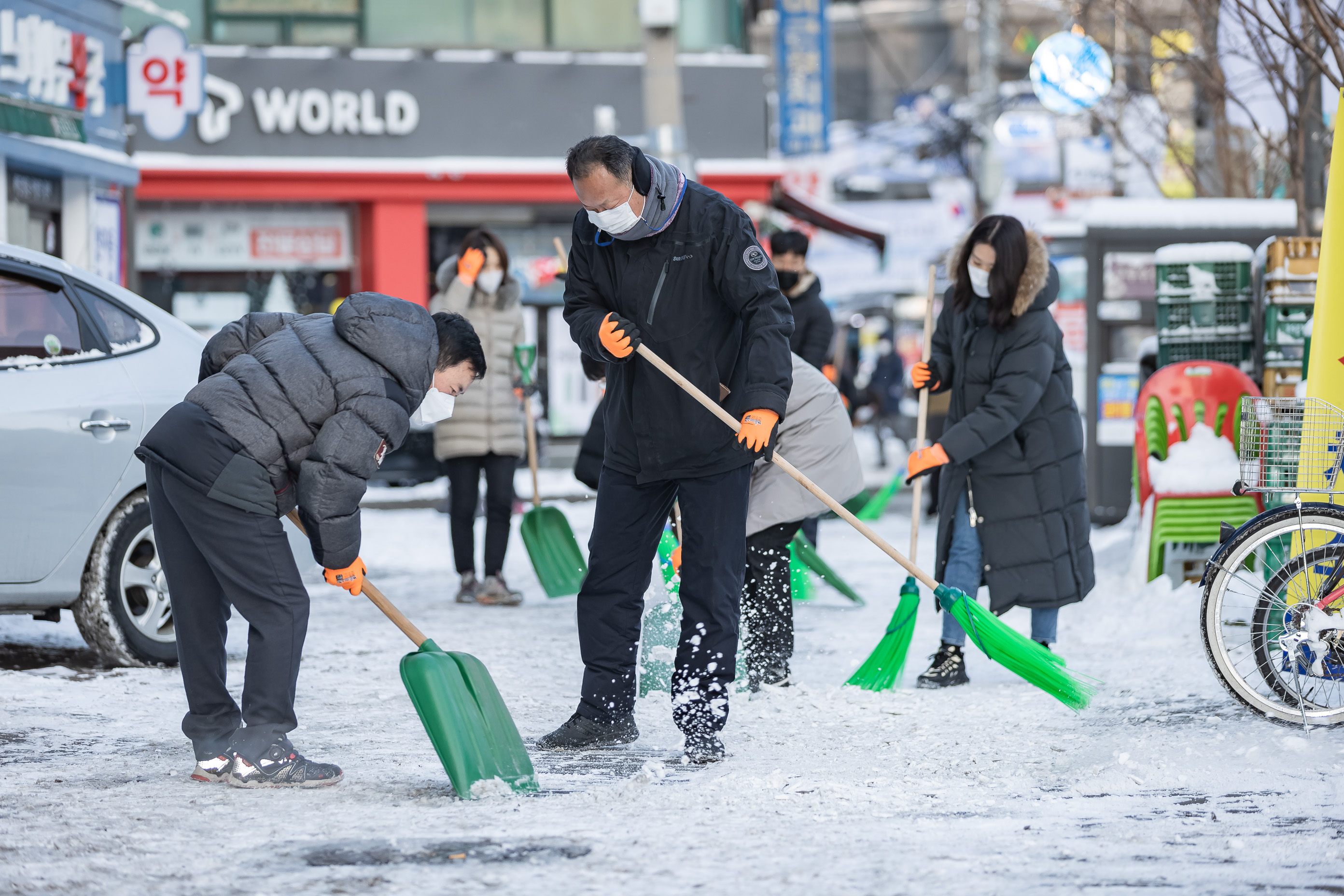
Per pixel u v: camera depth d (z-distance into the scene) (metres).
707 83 35.06
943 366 10.47
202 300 33.44
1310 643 8.40
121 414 10.39
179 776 7.31
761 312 7.56
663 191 7.50
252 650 7.07
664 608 9.77
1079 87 15.23
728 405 7.84
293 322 7.37
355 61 33.44
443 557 19.36
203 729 7.26
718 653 7.72
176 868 5.71
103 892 5.41
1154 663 10.64
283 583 7.08
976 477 10.20
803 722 8.72
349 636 12.08
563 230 34.88
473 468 14.57
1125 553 14.88
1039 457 10.13
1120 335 21.09
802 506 9.63
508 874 5.64
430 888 5.47
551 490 28.94
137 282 24.72
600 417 12.14
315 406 6.96
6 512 9.83
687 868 5.72
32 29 20.47
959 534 10.30
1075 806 6.75
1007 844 6.07
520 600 14.48
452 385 7.32
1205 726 8.41
